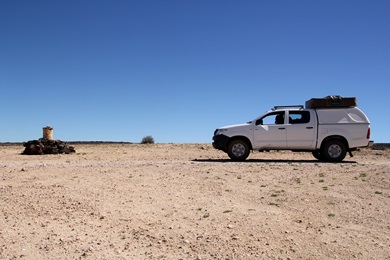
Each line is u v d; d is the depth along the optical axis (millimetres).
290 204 7500
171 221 6504
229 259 4926
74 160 15523
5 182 9914
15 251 5145
